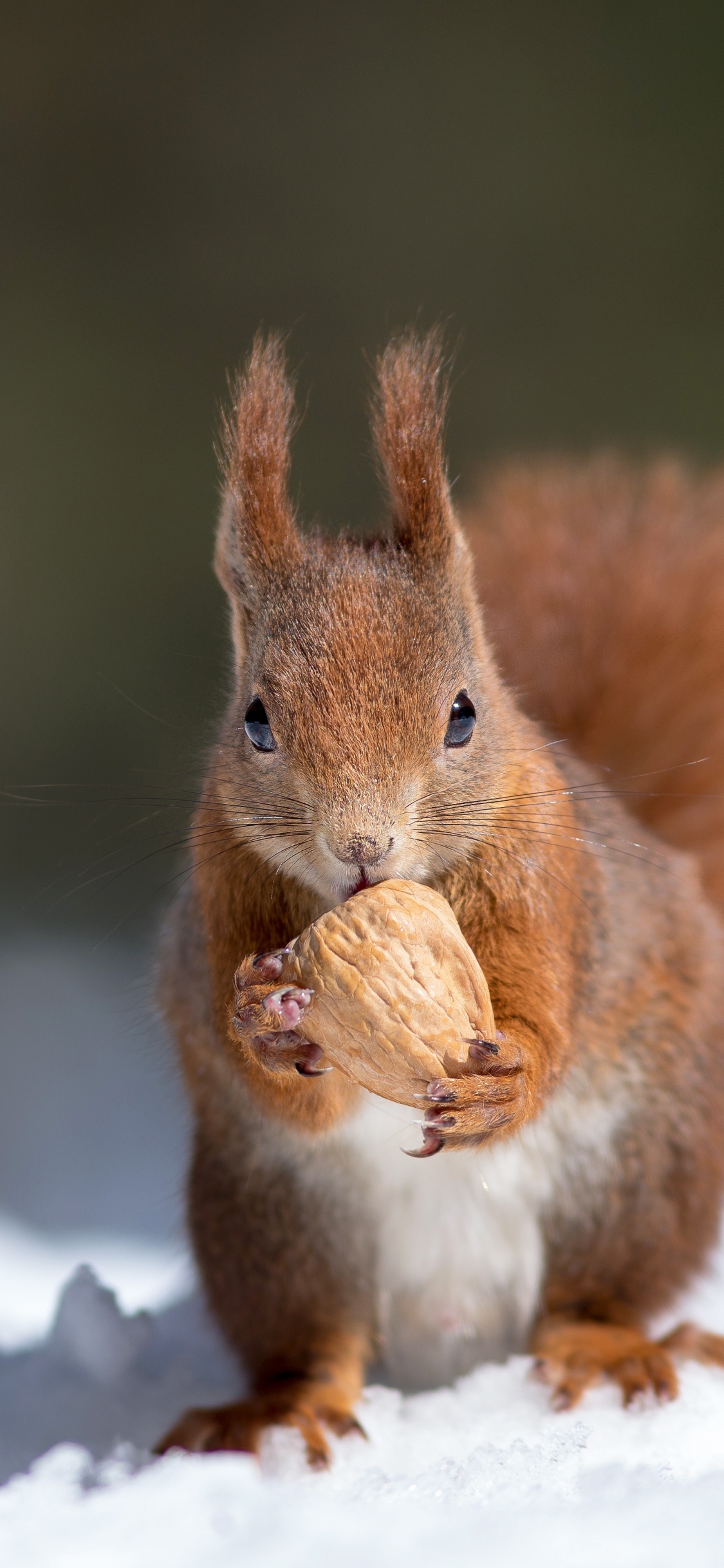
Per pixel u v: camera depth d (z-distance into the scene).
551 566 3.02
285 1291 2.90
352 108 6.68
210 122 6.66
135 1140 3.78
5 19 6.54
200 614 6.09
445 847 2.86
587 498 3.05
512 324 6.48
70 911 5.13
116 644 6.02
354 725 2.83
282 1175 2.90
